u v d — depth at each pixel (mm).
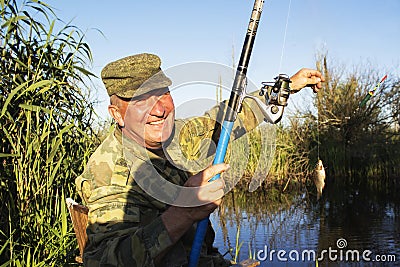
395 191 11516
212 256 2168
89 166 1874
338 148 13461
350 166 13586
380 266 5500
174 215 1528
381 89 13789
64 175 3625
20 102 3408
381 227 7445
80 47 3723
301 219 8094
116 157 1833
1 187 3270
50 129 3600
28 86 3396
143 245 1535
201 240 1838
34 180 3398
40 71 3496
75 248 3490
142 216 1767
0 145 3293
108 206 1737
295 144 12594
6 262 2980
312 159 12406
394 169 12891
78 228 2336
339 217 8320
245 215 8344
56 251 3309
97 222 1730
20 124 3377
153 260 1534
